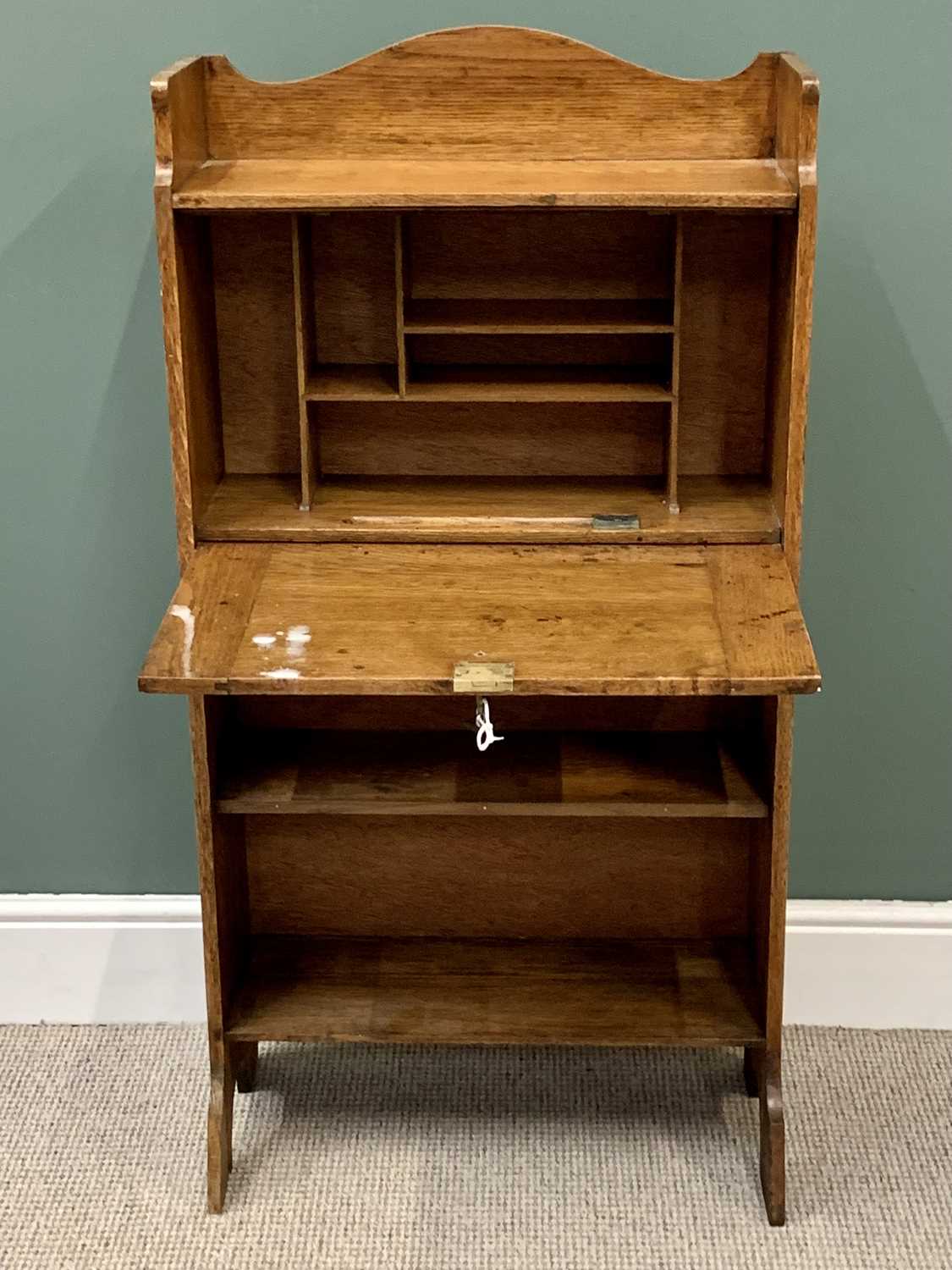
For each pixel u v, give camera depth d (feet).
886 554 7.88
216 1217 7.31
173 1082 8.20
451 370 7.16
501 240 7.06
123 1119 7.95
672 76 7.07
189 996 8.67
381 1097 8.06
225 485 7.31
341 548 6.88
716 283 7.06
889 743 8.23
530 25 7.09
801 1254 7.08
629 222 7.00
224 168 6.73
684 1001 7.52
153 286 7.50
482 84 6.72
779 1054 7.29
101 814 8.48
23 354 7.63
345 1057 8.37
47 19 7.11
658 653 6.23
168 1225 7.28
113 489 7.88
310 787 7.06
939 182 7.23
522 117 6.77
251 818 7.84
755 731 7.36
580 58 6.66
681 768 7.20
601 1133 7.80
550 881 7.95
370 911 8.05
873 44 7.04
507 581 6.66
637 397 6.73
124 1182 7.54
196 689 6.15
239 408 7.35
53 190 7.36
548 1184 7.48
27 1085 8.18
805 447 7.66
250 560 6.80
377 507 7.07
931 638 8.02
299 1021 7.39
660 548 6.82
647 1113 7.93
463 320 6.80
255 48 7.16
